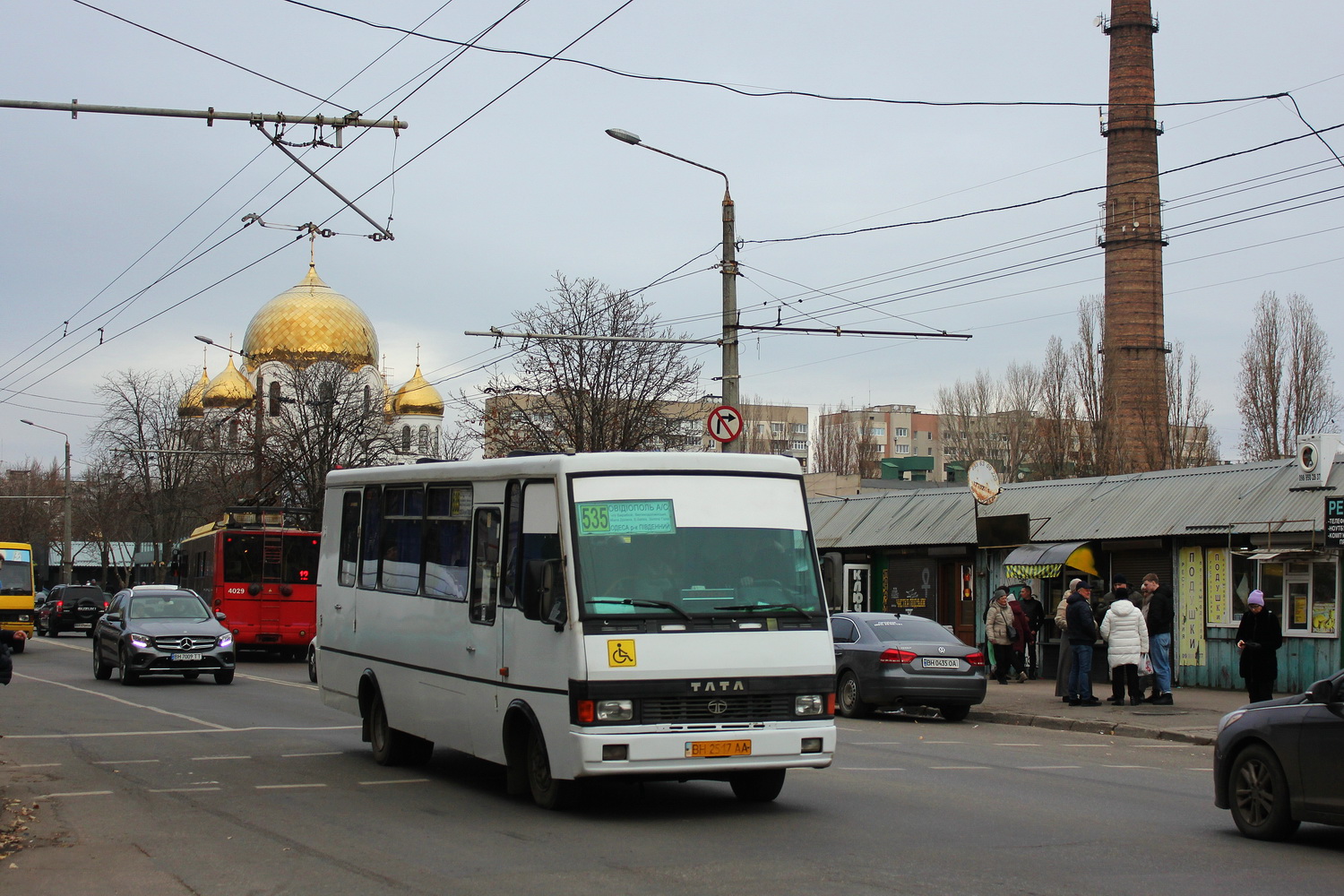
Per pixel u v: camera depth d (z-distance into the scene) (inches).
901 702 759.1
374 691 541.3
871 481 2156.7
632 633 382.6
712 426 894.4
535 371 1514.5
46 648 1596.9
